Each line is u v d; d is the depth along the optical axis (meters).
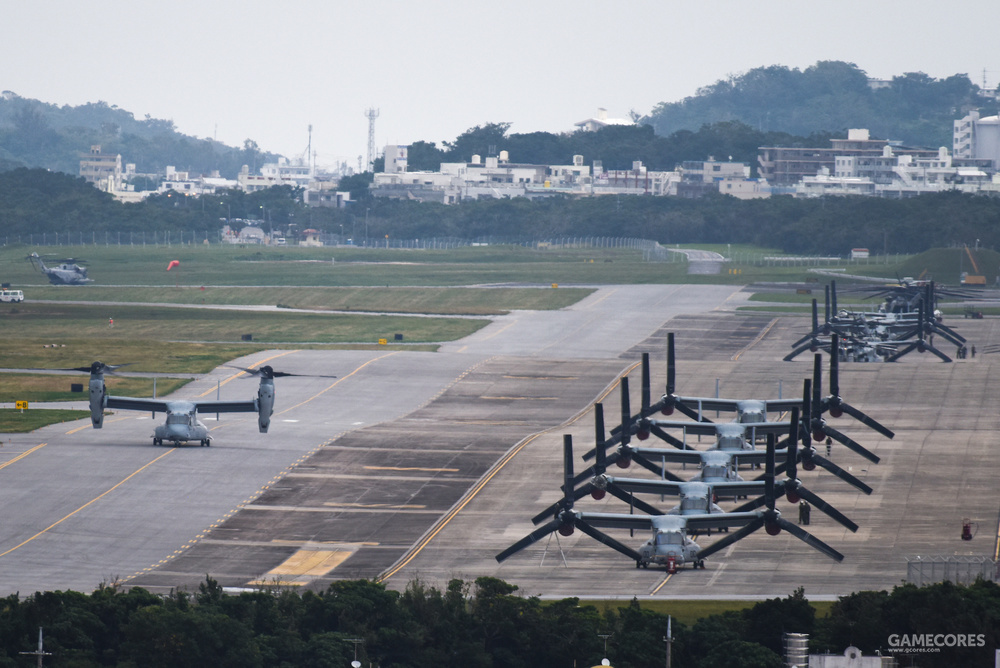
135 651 177.50
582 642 184.62
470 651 184.62
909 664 178.38
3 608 187.12
